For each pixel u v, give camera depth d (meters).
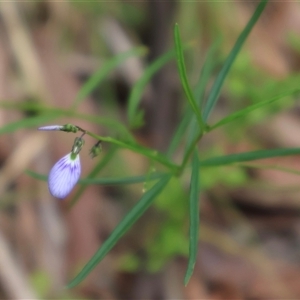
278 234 0.43
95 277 0.40
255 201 0.43
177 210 0.41
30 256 0.40
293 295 0.41
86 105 0.43
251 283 0.41
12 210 0.41
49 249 0.41
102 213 0.42
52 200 0.41
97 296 0.40
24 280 0.39
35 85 0.43
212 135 0.43
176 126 0.43
